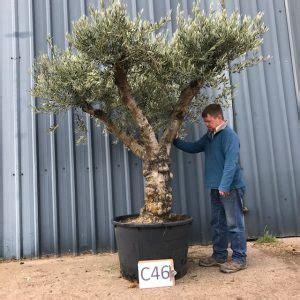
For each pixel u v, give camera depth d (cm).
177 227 314
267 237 437
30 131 439
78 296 291
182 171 445
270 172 458
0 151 436
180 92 357
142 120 329
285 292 281
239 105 463
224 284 303
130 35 288
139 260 311
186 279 319
